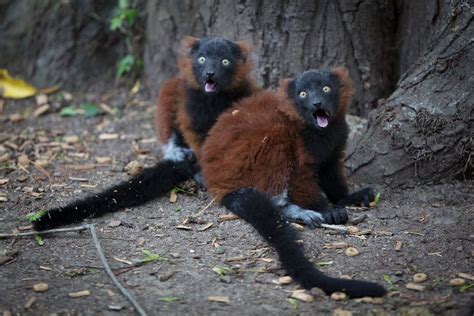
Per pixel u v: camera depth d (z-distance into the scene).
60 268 9.14
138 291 8.52
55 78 17.39
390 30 13.98
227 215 10.71
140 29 17.00
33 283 8.69
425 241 9.74
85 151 14.01
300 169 10.78
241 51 12.67
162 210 11.11
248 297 8.36
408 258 9.27
